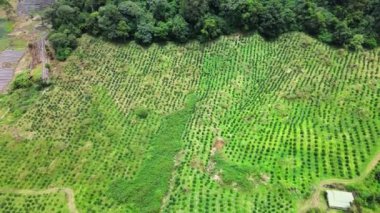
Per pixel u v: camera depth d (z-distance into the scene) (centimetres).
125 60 11512
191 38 11831
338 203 7781
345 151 8719
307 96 9931
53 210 8394
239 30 11806
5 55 13250
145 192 8425
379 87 9900
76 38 12269
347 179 8250
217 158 8869
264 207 7881
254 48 11375
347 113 9469
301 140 9006
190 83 10800
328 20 11344
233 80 10738
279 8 11450
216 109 10044
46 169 9181
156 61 11400
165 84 10806
